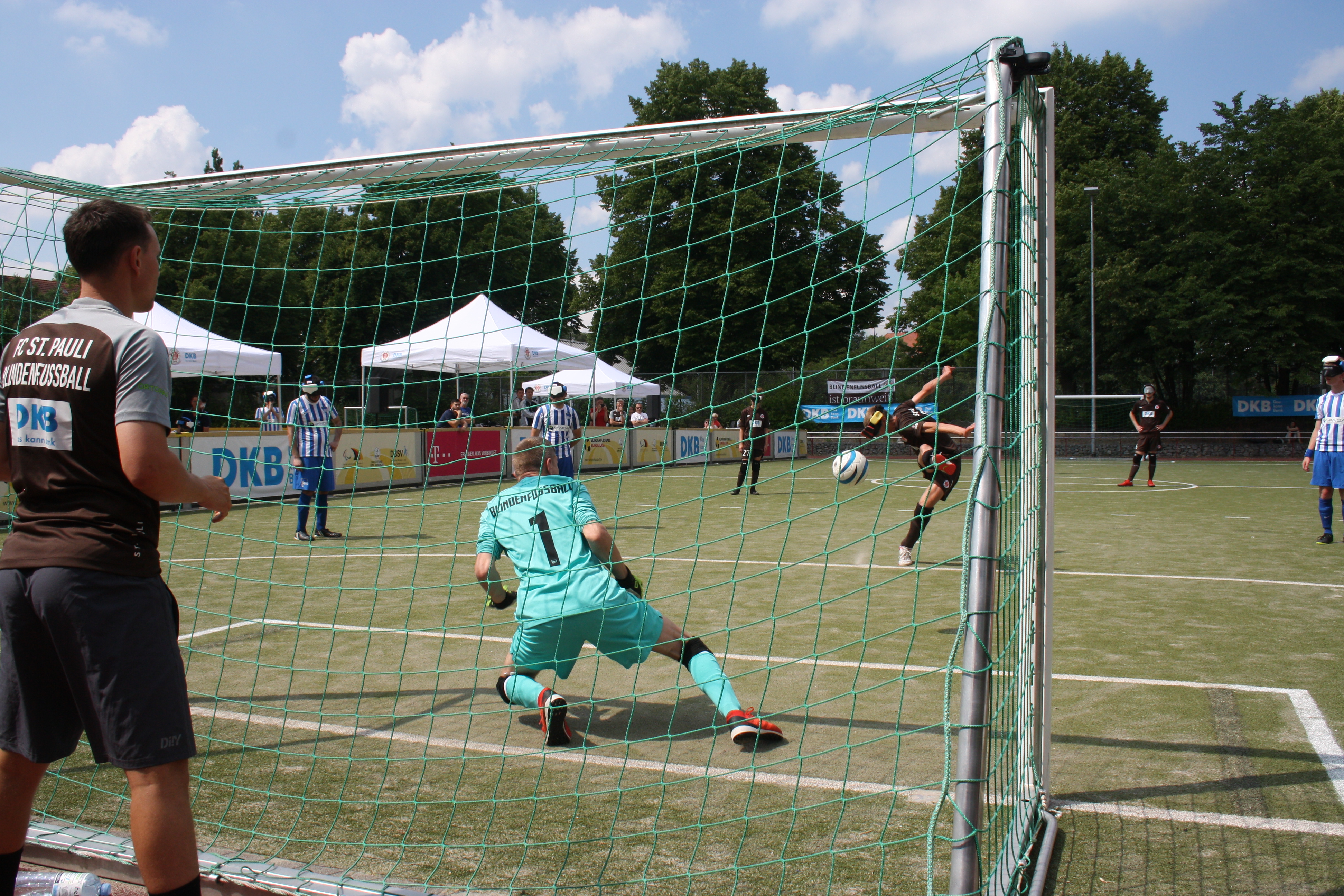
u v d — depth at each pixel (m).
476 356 13.66
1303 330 28.83
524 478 3.64
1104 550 8.45
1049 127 2.77
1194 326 28.34
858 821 2.69
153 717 1.85
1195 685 4.07
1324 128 29.55
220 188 4.30
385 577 7.23
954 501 13.69
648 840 2.59
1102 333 30.38
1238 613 5.63
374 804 2.88
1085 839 2.58
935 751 3.28
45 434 1.87
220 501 2.05
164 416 1.87
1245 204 28.25
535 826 2.70
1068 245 31.30
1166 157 30.28
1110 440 28.22
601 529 3.38
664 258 21.17
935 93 2.70
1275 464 24.31
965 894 1.76
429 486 15.91
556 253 28.55
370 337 25.92
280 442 13.20
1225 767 3.11
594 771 3.15
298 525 9.62
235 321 22.05
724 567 7.66
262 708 3.90
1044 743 2.84
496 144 3.76
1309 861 2.42
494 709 3.93
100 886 2.31
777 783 3.01
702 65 31.34
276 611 5.91
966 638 1.84
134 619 1.86
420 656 4.77
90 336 1.87
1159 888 2.29
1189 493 14.93
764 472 21.25
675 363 3.38
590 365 20.27
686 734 3.29
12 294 4.08
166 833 1.85
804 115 3.20
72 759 3.40
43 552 1.82
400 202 4.19
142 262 2.06
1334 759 3.16
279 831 2.68
